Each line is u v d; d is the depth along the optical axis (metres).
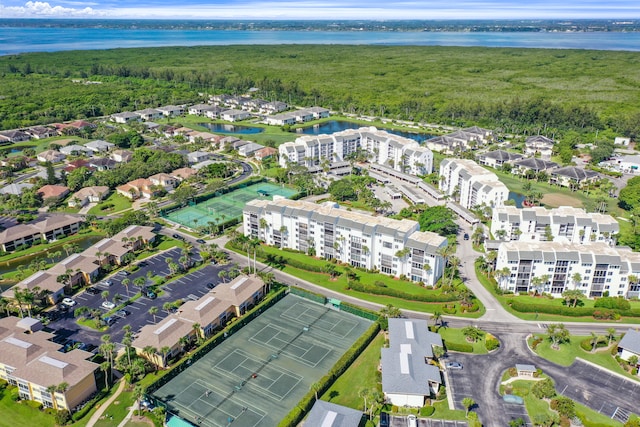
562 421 149.12
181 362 173.62
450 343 184.88
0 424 150.88
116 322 199.25
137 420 151.12
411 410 155.12
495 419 151.75
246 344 188.75
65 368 159.25
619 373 172.25
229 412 154.75
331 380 166.25
